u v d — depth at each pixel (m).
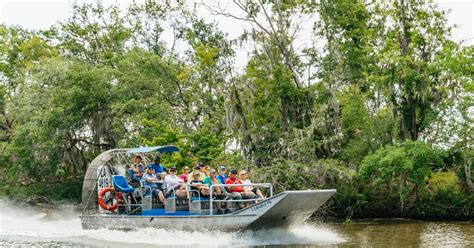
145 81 35.97
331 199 29.20
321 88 32.66
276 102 32.62
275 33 33.44
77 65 36.94
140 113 34.09
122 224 19.52
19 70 43.22
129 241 18.30
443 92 28.95
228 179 18.89
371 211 29.64
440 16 30.33
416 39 29.97
